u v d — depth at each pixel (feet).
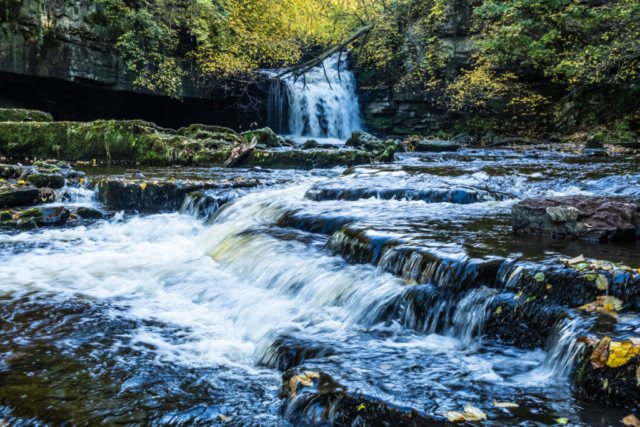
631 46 65.21
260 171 39.40
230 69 75.10
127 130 45.39
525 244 13.98
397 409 7.70
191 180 30.68
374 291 13.03
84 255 20.38
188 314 14.51
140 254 20.66
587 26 69.62
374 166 34.17
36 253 20.45
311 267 15.37
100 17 64.80
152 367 10.65
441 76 89.66
